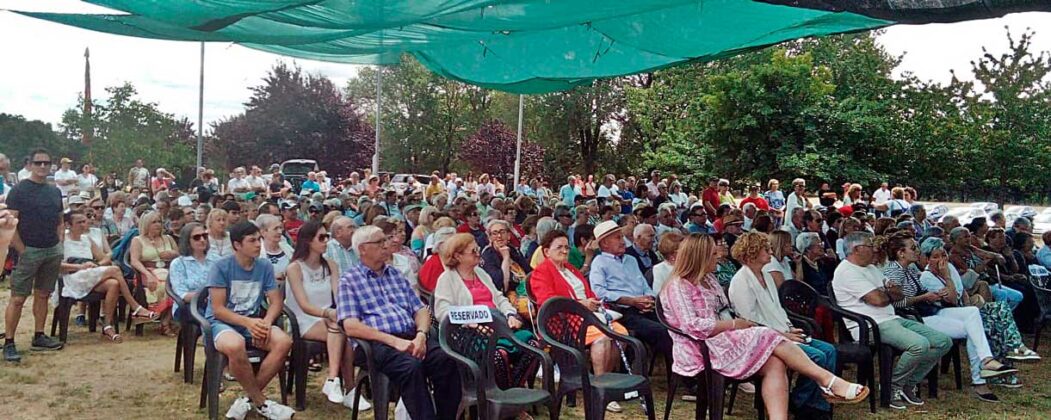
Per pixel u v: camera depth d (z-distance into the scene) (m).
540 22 6.23
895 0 3.73
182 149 26.56
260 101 41.88
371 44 7.38
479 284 5.11
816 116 18.89
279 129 41.00
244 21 5.62
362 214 9.09
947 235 8.78
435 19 5.86
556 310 4.52
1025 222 8.95
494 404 3.81
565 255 5.38
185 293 5.49
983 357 5.45
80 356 6.07
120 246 7.10
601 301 5.48
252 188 16.30
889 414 5.13
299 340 4.87
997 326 5.91
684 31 6.72
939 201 19.14
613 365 4.96
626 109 32.41
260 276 4.89
